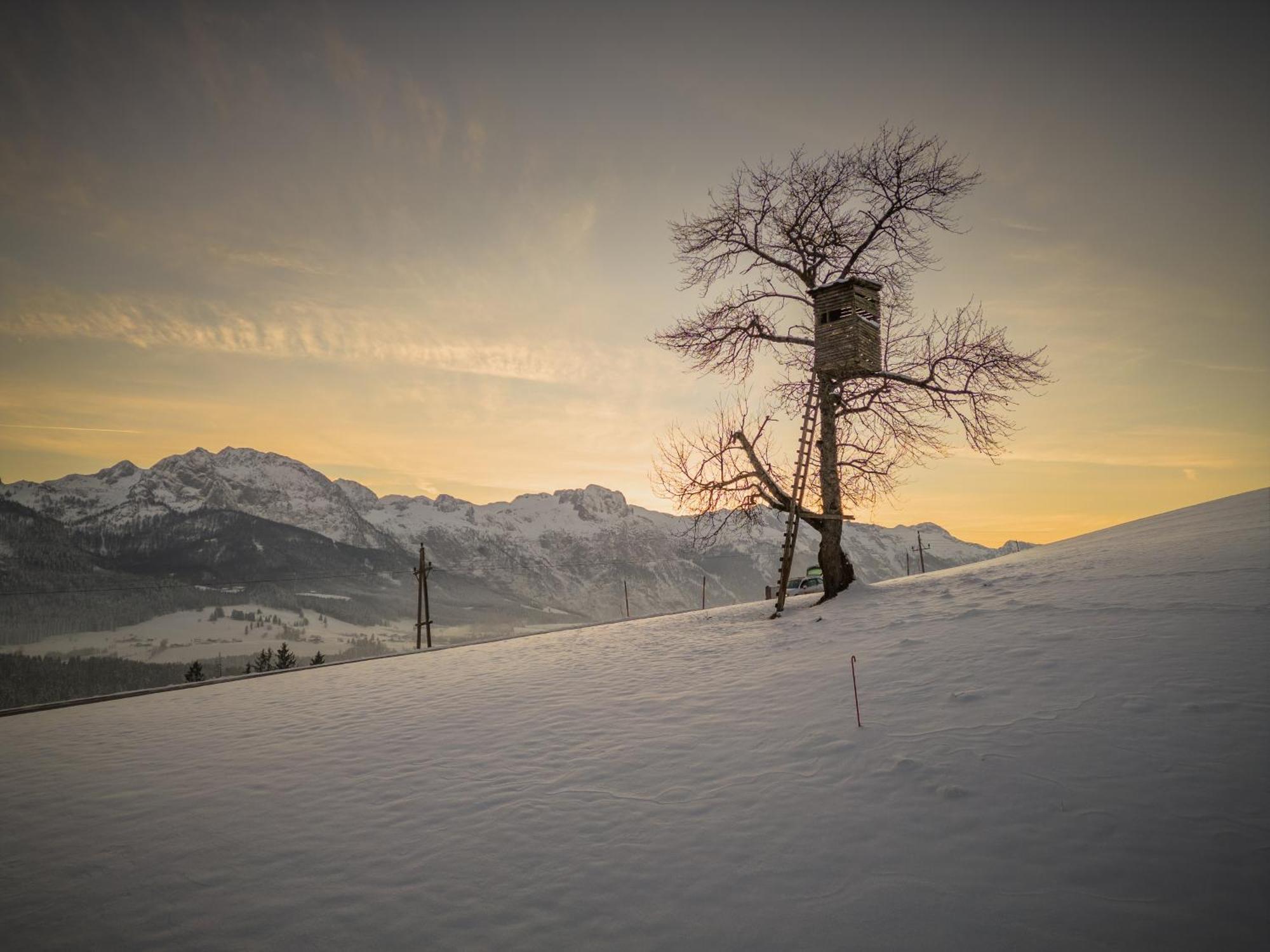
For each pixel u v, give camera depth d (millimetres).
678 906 4293
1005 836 4531
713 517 20281
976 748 5910
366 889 4883
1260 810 4340
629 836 5324
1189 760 5074
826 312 19453
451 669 16297
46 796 7473
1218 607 8672
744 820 5355
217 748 9430
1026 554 21547
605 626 23844
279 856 5547
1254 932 3369
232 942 4297
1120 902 3742
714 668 11883
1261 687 6043
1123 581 11672
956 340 19031
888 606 14805
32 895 5062
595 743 7992
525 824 5773
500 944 4070
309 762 8320
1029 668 7727
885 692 8000
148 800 7152
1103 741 5613
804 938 3822
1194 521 18906
